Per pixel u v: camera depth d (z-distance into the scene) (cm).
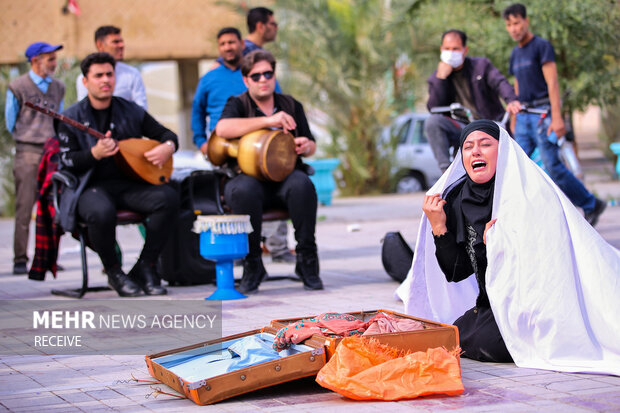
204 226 816
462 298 610
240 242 818
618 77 1641
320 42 2245
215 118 1027
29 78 1091
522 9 1066
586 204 1116
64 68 2197
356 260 1103
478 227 547
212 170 902
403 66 2278
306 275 860
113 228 841
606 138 2564
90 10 2436
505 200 534
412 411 438
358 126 2341
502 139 543
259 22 1078
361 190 2398
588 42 1598
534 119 1083
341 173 2389
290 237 1473
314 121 2364
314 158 2284
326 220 1653
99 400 480
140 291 858
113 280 863
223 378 464
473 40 1644
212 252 810
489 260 532
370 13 2233
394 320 527
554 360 525
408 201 2059
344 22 2233
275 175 843
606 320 518
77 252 1355
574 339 519
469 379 505
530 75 1079
